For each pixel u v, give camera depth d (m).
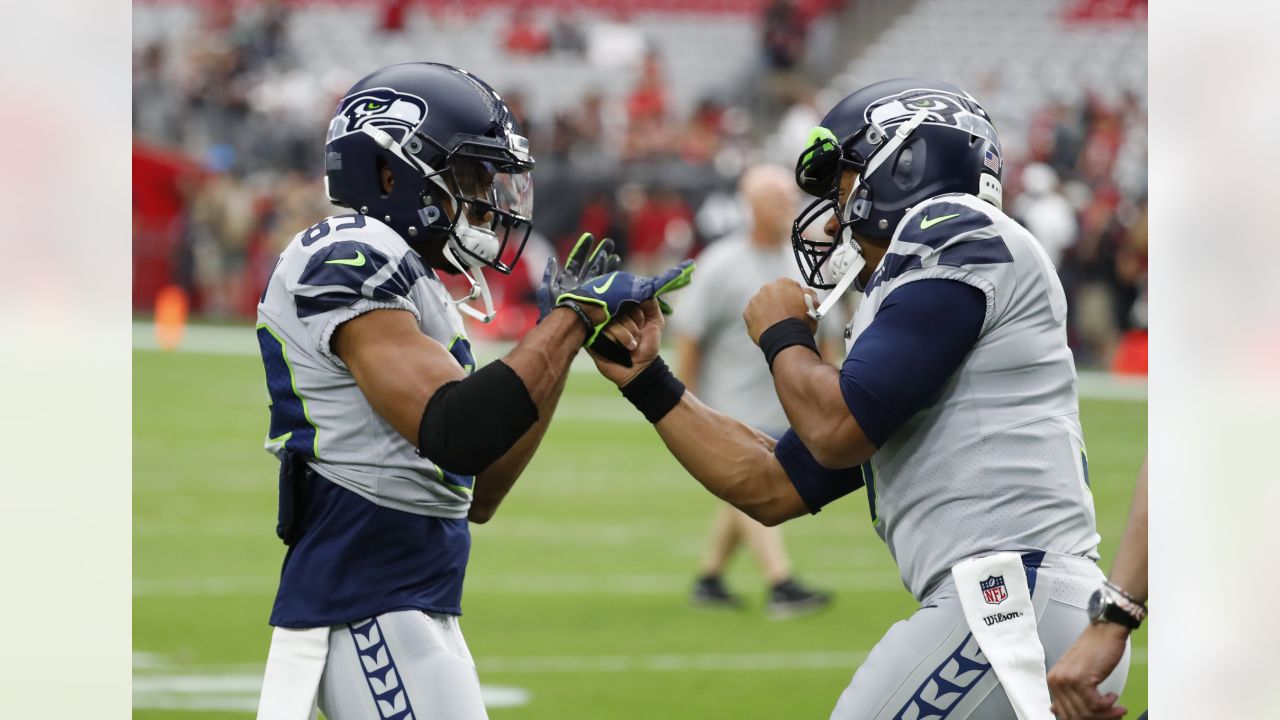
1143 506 7.98
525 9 72.44
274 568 23.22
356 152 8.90
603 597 21.94
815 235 21.52
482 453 8.08
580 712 15.80
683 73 71.44
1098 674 7.98
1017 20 74.12
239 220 56.16
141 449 33.72
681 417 9.77
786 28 70.12
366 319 8.23
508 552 25.31
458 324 8.88
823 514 30.75
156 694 16.06
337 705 8.48
